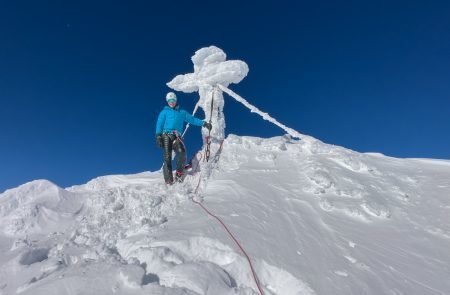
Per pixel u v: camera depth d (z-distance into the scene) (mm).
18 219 4844
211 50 7238
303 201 4836
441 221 4551
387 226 4410
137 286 2908
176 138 6062
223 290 2955
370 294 3053
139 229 4117
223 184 5195
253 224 3994
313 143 6766
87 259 3631
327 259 3518
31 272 3447
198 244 3562
